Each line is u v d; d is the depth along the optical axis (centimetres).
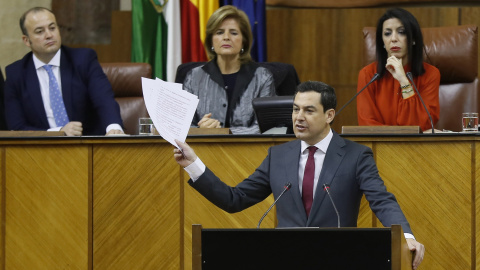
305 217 899
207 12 1758
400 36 1297
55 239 1099
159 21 1752
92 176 1099
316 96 897
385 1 1803
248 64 1342
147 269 1096
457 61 1448
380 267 722
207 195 895
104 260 1097
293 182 908
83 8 1830
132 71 1488
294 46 1825
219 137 1090
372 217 1068
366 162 903
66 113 1342
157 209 1095
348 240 727
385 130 1098
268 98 1126
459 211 1065
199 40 1755
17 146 1102
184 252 1091
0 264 1099
